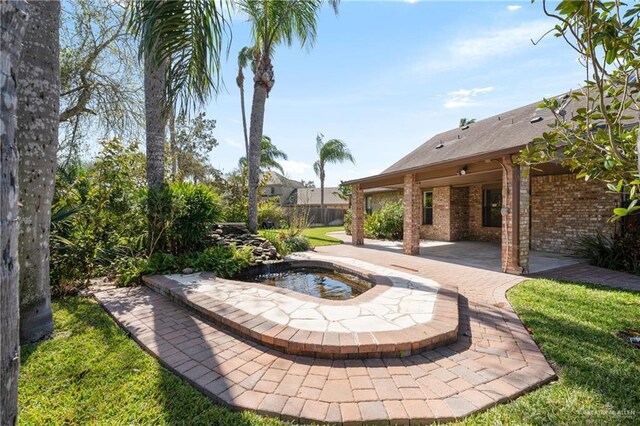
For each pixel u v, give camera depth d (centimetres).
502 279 662
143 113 940
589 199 930
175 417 228
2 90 96
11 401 103
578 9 225
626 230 805
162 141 739
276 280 747
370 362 305
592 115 338
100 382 272
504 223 738
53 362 304
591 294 530
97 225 650
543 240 1048
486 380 272
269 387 262
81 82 853
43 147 361
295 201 3903
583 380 270
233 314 398
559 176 1004
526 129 1061
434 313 405
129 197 693
